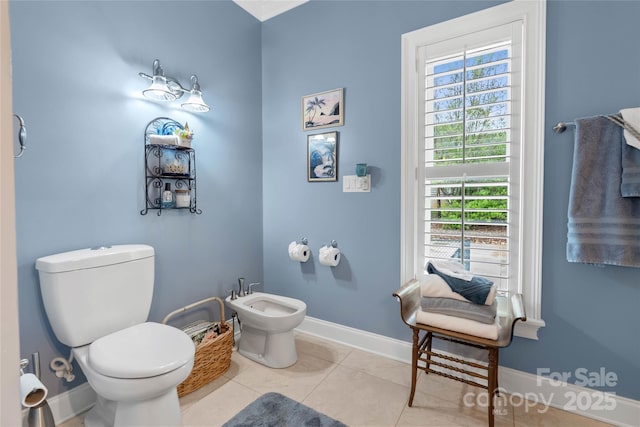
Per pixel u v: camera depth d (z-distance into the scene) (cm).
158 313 194
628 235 137
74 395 158
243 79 247
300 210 248
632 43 141
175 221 202
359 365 203
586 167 144
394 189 205
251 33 254
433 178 192
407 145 199
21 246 140
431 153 194
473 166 181
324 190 235
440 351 196
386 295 212
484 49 175
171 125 197
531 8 160
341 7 221
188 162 206
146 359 128
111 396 123
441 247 191
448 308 154
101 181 166
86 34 159
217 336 191
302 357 213
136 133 180
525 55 162
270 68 259
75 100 155
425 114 192
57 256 144
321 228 238
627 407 148
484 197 176
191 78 208
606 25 145
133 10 178
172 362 127
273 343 201
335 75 225
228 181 237
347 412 159
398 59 200
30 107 141
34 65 142
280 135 256
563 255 159
